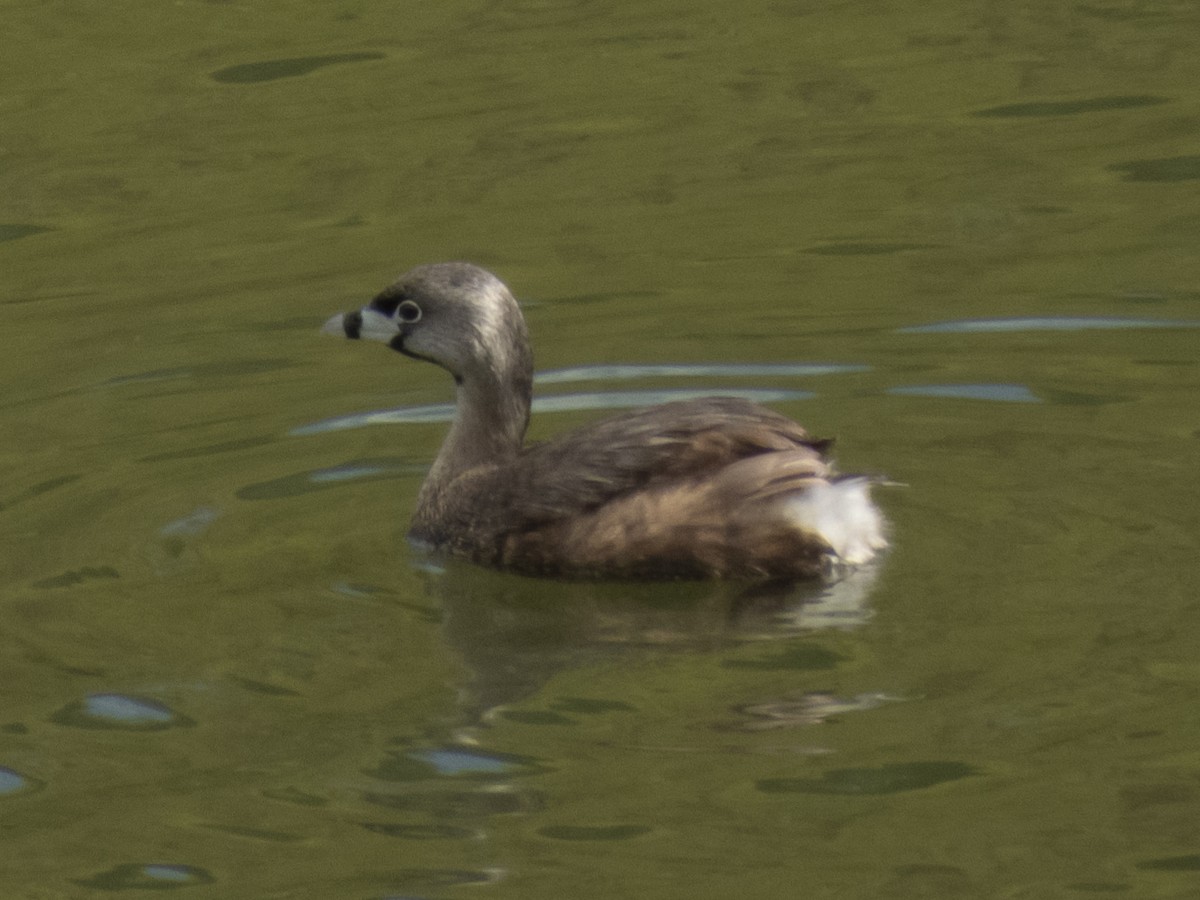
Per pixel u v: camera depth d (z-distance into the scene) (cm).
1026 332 1558
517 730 1009
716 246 1777
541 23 2386
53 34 2367
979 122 2041
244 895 887
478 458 1296
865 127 2041
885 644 1080
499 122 2081
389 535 1275
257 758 996
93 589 1188
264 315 1672
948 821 917
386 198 1920
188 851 922
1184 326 1555
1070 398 1429
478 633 1123
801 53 2252
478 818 938
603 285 1700
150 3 2478
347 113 2114
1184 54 2189
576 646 1104
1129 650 1053
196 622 1145
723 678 1053
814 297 1653
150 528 1280
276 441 1427
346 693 1056
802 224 1817
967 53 2236
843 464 1330
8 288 1752
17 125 2114
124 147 2053
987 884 873
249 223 1880
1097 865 881
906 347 1544
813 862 893
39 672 1087
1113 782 940
